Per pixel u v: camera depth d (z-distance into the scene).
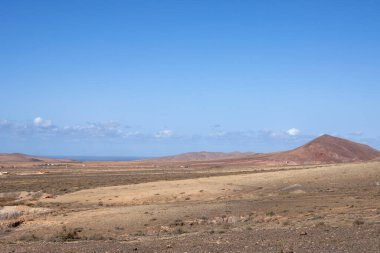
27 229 38.41
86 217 42.72
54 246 25.83
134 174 116.19
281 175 73.81
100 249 23.86
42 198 63.75
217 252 21.52
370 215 34.47
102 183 81.94
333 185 62.12
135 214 43.25
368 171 70.25
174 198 58.97
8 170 155.50
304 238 24.64
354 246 21.42
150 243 26.17
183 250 22.58
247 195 57.91
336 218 33.84
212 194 60.28
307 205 43.47
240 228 32.78
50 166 199.75
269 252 20.75
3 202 60.12
